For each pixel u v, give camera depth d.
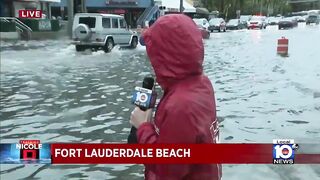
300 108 9.41
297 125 7.97
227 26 62.12
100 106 10.09
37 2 45.53
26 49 27.39
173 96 2.29
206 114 2.30
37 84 13.49
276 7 100.56
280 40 22.50
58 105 10.25
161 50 2.33
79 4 51.72
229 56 22.56
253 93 11.33
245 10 85.25
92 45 25.33
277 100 10.32
